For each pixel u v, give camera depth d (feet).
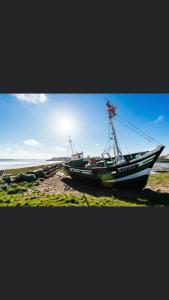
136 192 59.67
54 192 60.44
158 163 100.27
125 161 63.82
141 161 61.82
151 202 48.47
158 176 78.48
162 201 49.16
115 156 70.49
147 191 59.93
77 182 78.13
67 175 100.12
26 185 70.13
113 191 61.98
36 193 58.49
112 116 69.46
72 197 53.21
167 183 66.85
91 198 52.75
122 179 63.82
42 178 84.28
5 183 71.82
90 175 71.00
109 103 68.80
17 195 56.08
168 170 87.20
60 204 46.26
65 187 68.08
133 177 62.49
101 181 67.21
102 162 74.74
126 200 50.96
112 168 65.46
